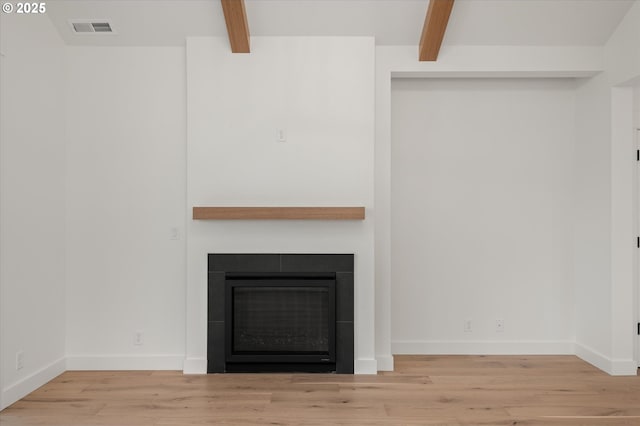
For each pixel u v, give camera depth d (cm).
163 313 476
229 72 467
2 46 380
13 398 388
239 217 455
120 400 394
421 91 518
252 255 466
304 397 400
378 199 475
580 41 471
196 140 467
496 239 518
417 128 516
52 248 451
